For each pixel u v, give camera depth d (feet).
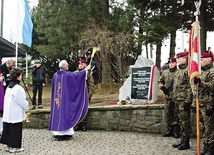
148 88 28.89
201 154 18.16
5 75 26.94
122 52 50.03
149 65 30.04
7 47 51.78
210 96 17.40
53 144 21.85
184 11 36.42
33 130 28.09
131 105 27.12
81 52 53.88
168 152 18.99
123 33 52.26
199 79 16.24
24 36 35.86
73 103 23.70
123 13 61.41
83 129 27.25
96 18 59.93
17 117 19.33
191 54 17.02
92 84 27.68
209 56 17.60
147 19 40.78
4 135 19.72
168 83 23.79
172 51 55.67
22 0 35.70
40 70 32.60
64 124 23.22
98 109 27.89
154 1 34.94
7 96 19.57
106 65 49.57
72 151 19.63
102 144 21.63
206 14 36.11
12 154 19.11
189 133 19.75
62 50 60.90
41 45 64.34
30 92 48.65
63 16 58.65
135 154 18.66
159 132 25.53
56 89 23.90
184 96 19.69
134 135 24.93
